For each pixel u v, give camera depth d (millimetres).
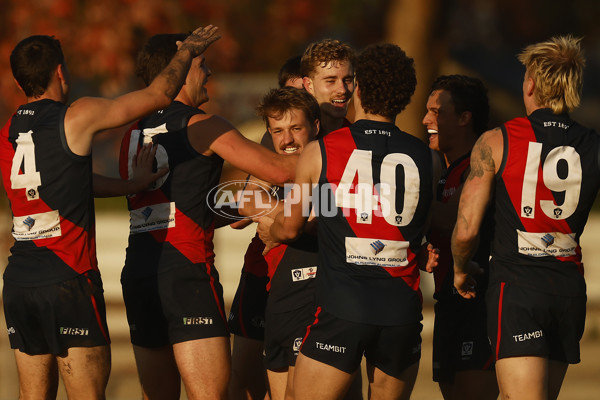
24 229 16609
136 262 17469
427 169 16141
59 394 32625
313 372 16016
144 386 18391
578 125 16375
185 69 16547
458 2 97500
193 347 17062
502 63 106125
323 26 63938
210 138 17062
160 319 17594
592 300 55219
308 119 17844
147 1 48469
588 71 129250
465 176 18375
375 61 16078
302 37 59844
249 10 58656
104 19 47750
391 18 52281
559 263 16156
